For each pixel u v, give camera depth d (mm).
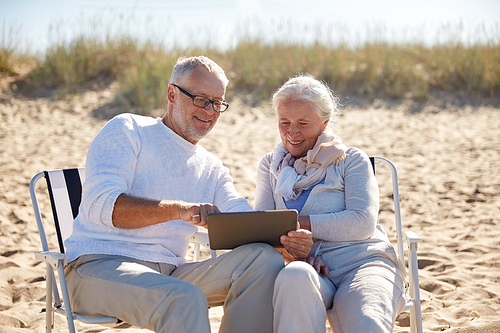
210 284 1983
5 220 4090
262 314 1839
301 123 2297
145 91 7809
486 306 2645
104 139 2084
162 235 2148
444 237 3801
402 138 6664
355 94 8422
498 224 3992
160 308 1717
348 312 1798
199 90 2219
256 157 5906
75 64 8766
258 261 1873
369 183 2205
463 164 5602
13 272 3184
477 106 8047
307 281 1726
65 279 2004
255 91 8539
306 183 2275
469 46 9898
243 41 10039
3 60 8648
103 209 1931
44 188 4871
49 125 6965
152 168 2170
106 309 1882
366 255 2092
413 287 2111
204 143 6402
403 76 8766
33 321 2582
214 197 2416
